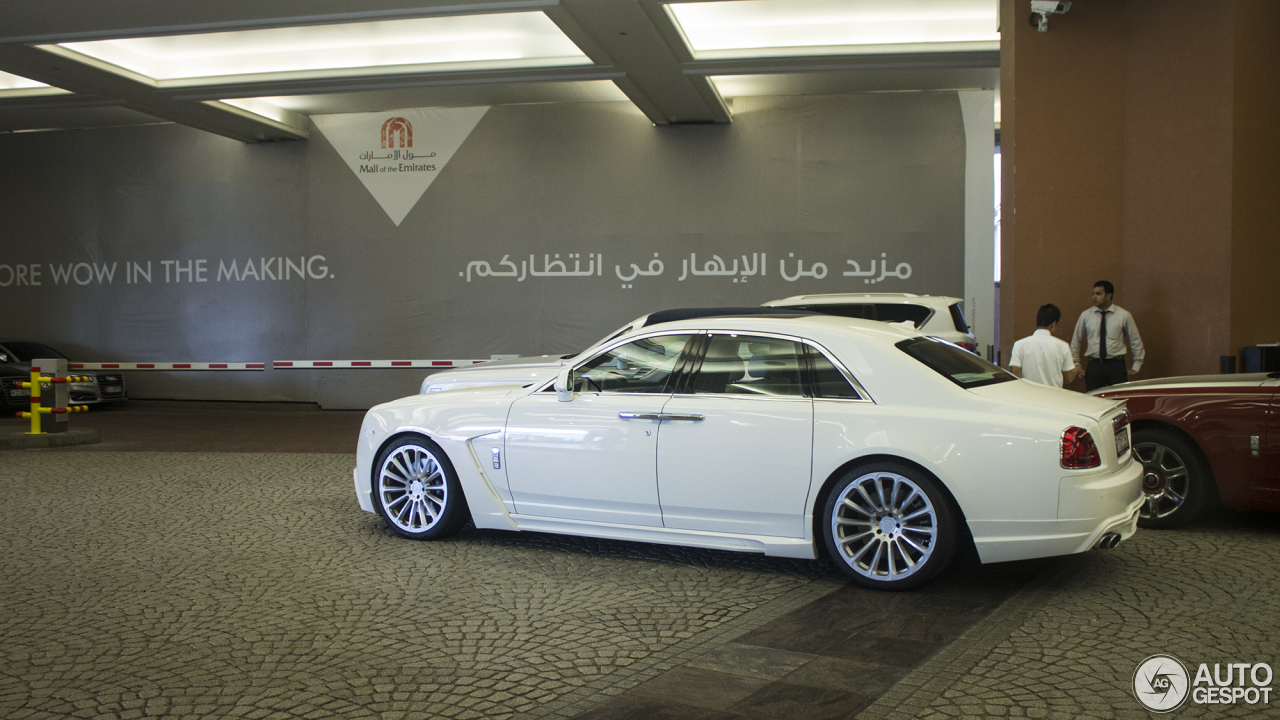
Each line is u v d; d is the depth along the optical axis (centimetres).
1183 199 927
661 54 1184
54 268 1800
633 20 1062
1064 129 998
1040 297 1004
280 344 1702
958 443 465
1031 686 348
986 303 1452
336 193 1672
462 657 387
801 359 516
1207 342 905
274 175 1697
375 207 1658
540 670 371
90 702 338
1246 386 603
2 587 496
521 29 1248
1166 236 945
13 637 413
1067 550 451
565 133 1589
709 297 1541
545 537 621
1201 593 471
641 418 534
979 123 1450
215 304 1728
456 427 594
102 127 1773
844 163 1491
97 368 1783
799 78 1401
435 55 1322
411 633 418
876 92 1478
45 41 1120
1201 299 910
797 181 1506
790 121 1505
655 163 1558
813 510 495
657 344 554
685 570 532
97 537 619
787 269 1512
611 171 1573
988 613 444
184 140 1739
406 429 611
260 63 1363
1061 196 1000
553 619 440
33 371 1153
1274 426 582
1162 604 452
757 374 522
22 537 620
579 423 553
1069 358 758
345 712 329
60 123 1744
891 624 429
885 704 333
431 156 1636
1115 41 987
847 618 438
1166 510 632
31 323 1814
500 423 580
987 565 536
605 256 1577
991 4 1159
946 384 484
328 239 1677
